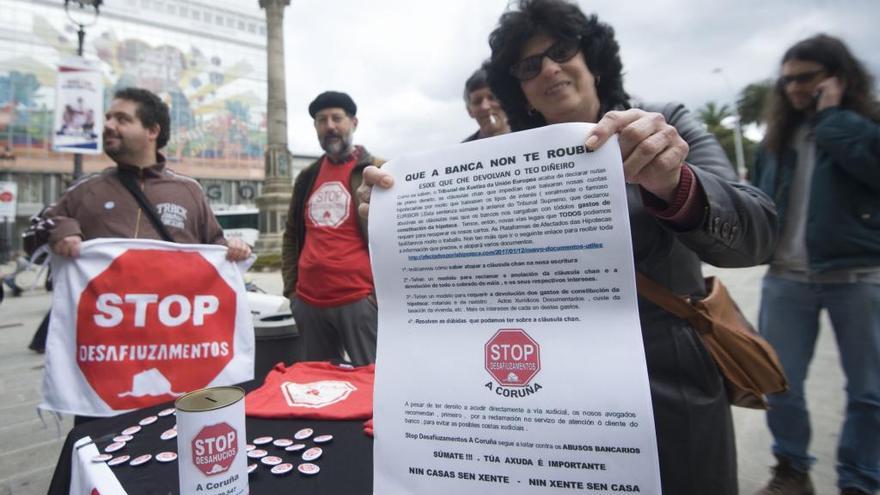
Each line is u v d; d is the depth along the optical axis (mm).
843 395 3012
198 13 42781
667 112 1101
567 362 641
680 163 704
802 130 1924
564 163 658
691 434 957
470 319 707
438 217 730
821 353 3951
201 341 1830
